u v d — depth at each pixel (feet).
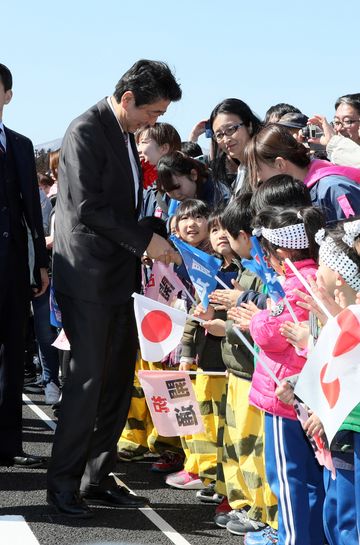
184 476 18.20
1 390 19.22
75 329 16.08
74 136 15.99
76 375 16.07
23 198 19.06
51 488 16.11
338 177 14.56
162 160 19.49
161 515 16.21
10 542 14.48
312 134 18.71
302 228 12.78
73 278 16.06
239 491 15.23
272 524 14.28
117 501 16.67
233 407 15.20
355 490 11.25
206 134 19.20
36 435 22.54
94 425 16.14
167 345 15.34
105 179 16.11
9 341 19.17
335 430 10.41
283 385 12.22
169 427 15.74
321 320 11.32
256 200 14.10
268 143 14.90
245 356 14.58
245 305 13.37
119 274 16.30
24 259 19.24
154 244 15.99
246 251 14.88
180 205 18.03
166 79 15.94
